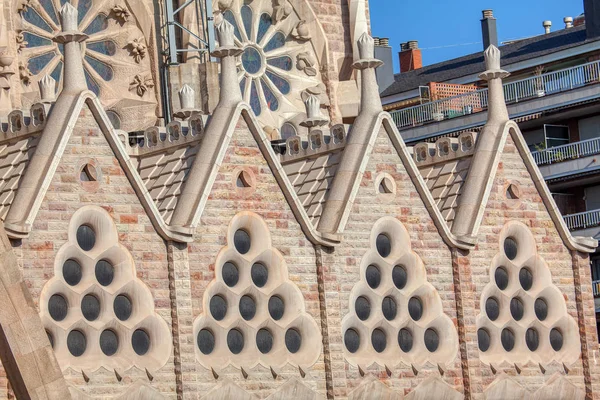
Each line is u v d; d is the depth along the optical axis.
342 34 70.88
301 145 61.44
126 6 65.50
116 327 53.81
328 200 59.34
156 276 54.75
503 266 62.53
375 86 61.09
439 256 60.97
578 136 85.31
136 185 54.59
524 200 63.41
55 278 52.66
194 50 65.06
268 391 56.56
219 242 56.28
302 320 57.62
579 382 63.56
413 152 64.81
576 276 64.19
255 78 68.62
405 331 60.09
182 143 57.69
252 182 57.28
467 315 61.00
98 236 53.91
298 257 57.91
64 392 48.12
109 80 65.12
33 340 47.81
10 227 51.62
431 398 59.94
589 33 88.81
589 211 83.12
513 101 86.38
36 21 63.75
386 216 59.94
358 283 59.00
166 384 54.44
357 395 58.31
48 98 57.88
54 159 53.03
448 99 89.56
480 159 62.88
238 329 56.50
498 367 61.59
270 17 69.56
